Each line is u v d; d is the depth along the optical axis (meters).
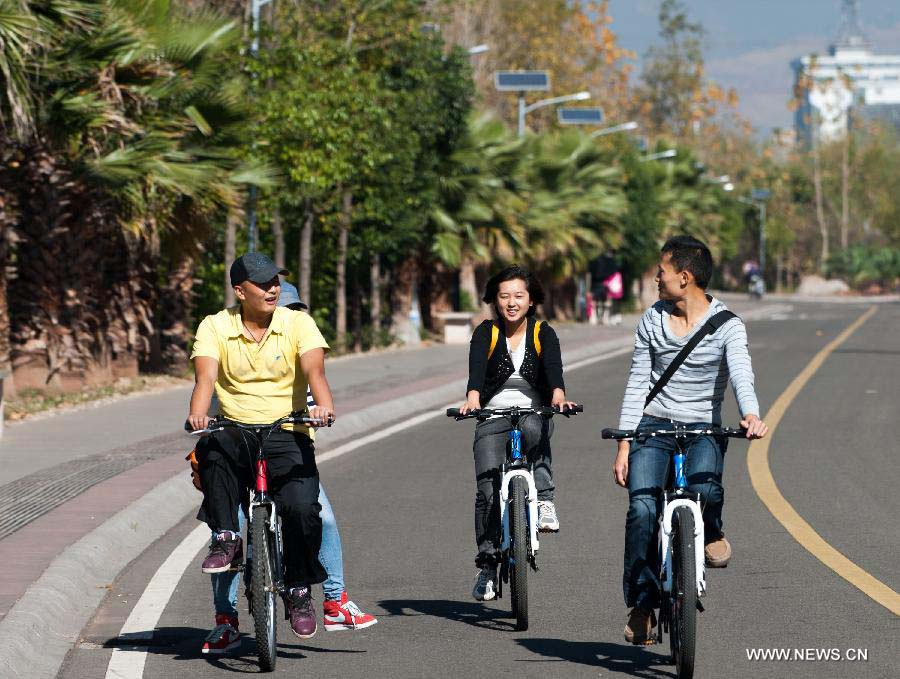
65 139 54.81
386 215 97.62
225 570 19.77
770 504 34.75
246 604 24.55
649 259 197.75
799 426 53.09
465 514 33.78
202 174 59.88
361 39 89.81
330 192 90.69
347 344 100.88
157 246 65.94
